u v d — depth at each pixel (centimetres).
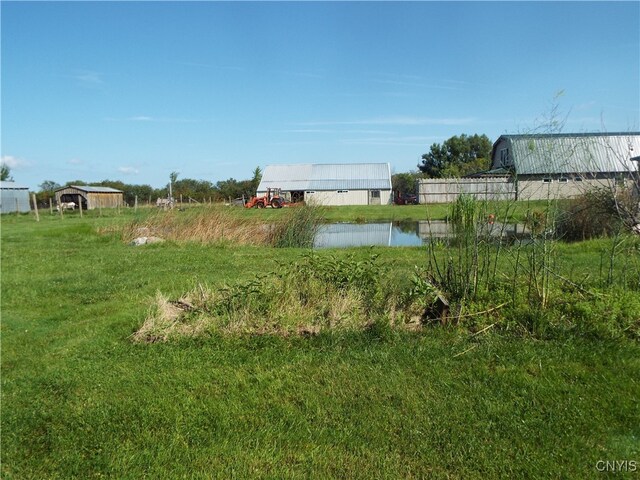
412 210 3091
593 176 720
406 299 515
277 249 1276
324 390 384
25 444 341
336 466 299
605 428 322
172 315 546
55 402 394
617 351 416
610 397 352
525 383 374
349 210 3189
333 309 507
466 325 481
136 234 1512
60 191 4369
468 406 353
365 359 428
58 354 495
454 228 761
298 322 500
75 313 651
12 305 694
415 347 444
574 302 490
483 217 594
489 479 284
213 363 441
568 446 306
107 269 966
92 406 381
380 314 497
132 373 430
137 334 516
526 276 552
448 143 6047
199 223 1472
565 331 449
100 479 301
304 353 448
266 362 436
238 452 316
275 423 346
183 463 309
